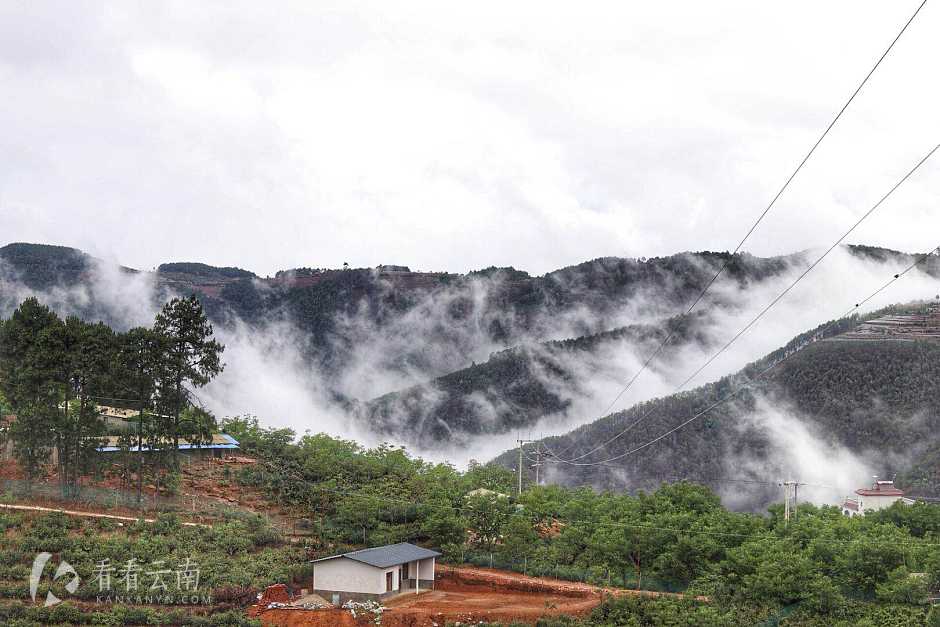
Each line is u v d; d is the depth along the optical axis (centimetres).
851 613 8300
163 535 8906
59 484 9619
